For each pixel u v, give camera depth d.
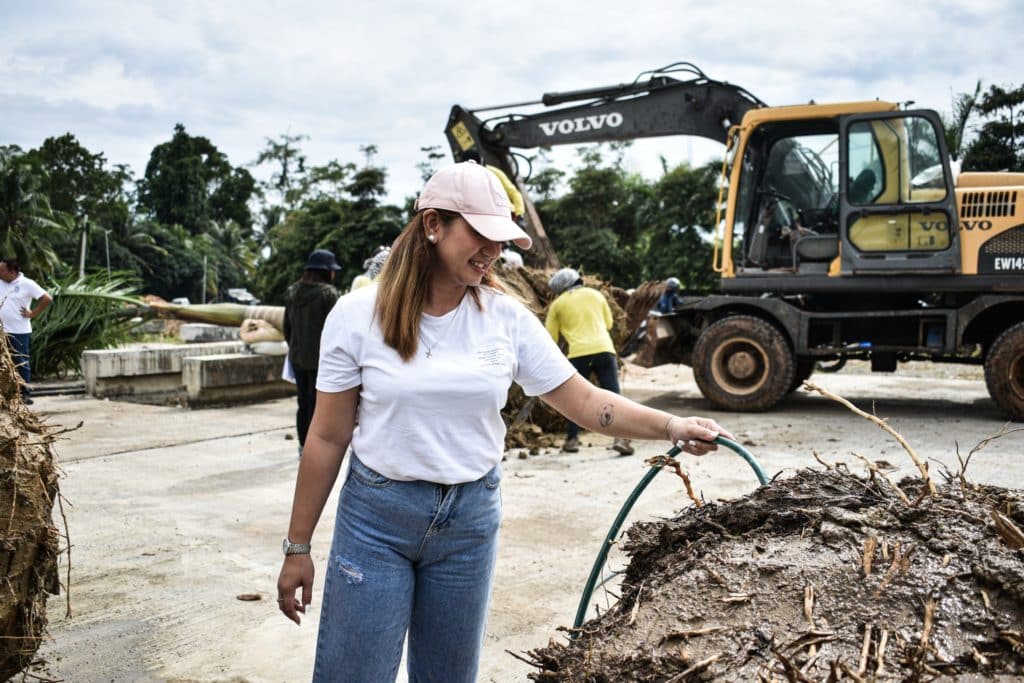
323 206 40.47
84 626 3.45
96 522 4.93
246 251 77.75
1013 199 8.53
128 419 8.77
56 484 2.59
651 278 32.28
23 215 36.75
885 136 8.83
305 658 3.18
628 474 6.16
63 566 4.17
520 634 3.37
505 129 11.23
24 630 2.41
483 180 1.73
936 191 8.72
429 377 1.74
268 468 6.43
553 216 36.25
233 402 10.05
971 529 1.74
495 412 1.84
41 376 12.30
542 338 1.96
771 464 6.39
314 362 6.25
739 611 1.67
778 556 1.77
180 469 6.39
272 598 3.77
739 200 9.66
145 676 3.02
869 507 1.87
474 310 1.84
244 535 4.70
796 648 1.54
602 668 1.68
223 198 89.31
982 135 16.70
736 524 1.95
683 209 32.34
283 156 74.25
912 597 1.59
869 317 9.26
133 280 13.30
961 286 8.77
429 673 1.94
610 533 2.20
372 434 1.77
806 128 9.34
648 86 10.72
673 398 10.75
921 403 10.02
